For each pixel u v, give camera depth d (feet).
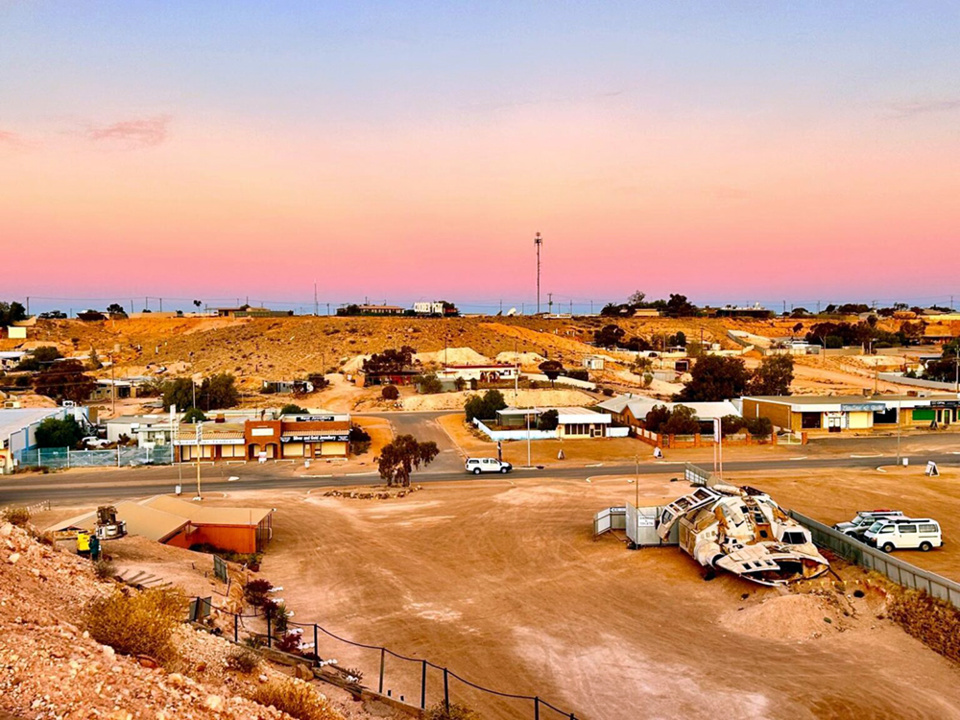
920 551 122.62
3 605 46.57
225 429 242.37
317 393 369.71
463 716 59.93
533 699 72.90
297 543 134.92
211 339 538.06
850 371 454.40
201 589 87.15
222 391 333.42
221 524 126.82
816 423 274.57
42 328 611.88
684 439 249.34
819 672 79.61
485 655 84.23
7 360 483.92
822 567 107.34
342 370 428.15
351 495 175.73
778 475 191.52
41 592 54.19
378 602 102.94
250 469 217.36
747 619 94.38
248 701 45.85
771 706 71.92
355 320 570.87
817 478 185.98
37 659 38.99
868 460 216.33
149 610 51.08
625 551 126.52
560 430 269.44
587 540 134.72
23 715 33.73
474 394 331.36
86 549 83.92
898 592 97.55
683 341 610.24
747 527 114.11
